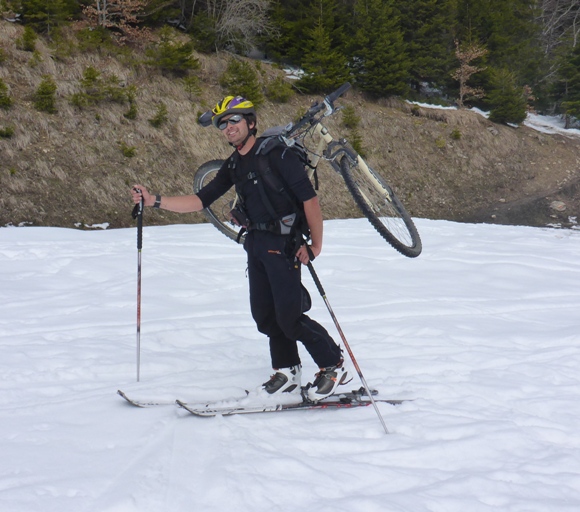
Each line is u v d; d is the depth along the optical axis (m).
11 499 2.34
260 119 19.33
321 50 21.52
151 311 5.59
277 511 2.34
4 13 17.88
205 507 2.35
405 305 5.91
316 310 5.72
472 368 4.23
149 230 10.62
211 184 3.61
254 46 22.27
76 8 19.05
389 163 20.00
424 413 3.37
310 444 2.93
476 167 21.06
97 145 15.84
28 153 14.73
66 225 13.80
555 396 3.72
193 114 18.06
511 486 2.58
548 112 27.80
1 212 13.41
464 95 24.86
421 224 11.69
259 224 3.33
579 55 25.83
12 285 6.46
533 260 8.46
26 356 4.23
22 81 16.20
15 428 3.06
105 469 2.61
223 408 3.31
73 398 3.53
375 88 21.91
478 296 6.42
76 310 5.59
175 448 2.82
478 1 25.75
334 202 17.61
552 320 5.62
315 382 3.48
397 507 2.37
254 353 4.50
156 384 3.77
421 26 24.02
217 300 6.07
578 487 2.60
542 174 21.53
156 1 19.72
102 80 17.45
